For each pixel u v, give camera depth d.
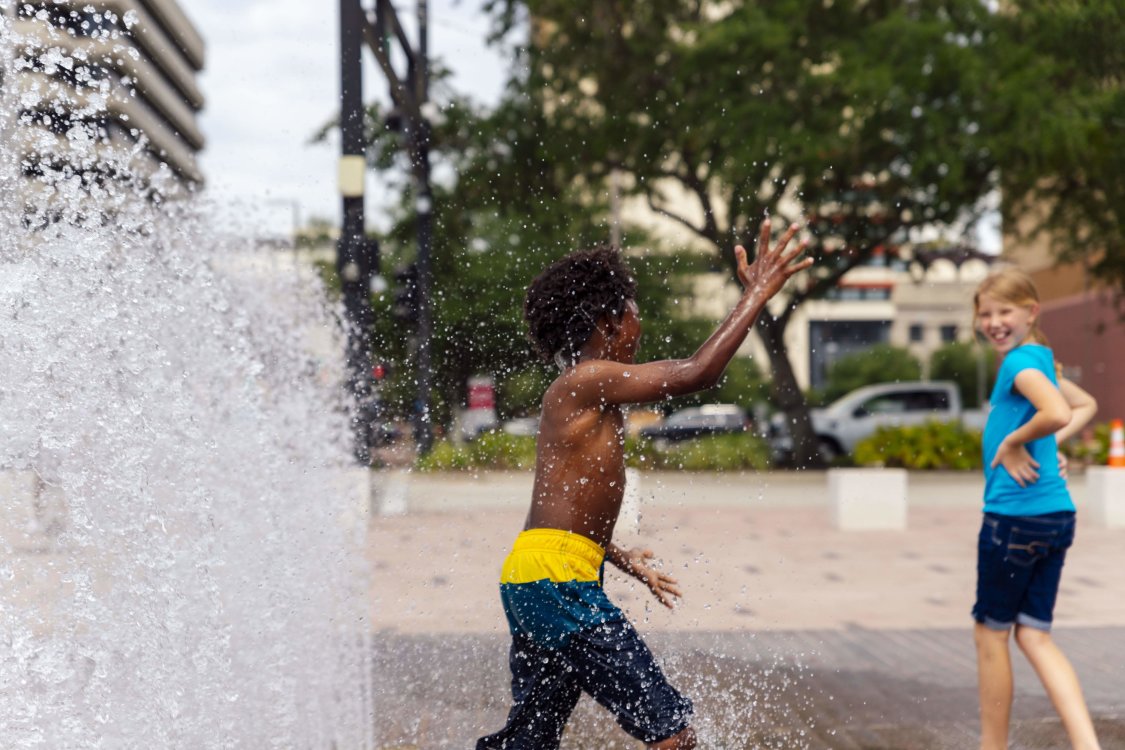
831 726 4.10
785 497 14.26
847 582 7.72
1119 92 17.78
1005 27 18.30
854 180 19.09
